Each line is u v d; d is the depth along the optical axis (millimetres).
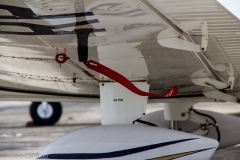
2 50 12953
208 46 12297
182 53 12711
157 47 12430
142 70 13938
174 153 13117
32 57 13219
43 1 10180
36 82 15406
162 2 10289
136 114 14422
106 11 10680
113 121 14477
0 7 10523
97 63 13508
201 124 17953
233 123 18203
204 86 15336
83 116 32875
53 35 11898
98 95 17016
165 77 14602
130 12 10742
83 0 10133
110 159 12953
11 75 14734
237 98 15867
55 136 24547
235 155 18891
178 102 17141
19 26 11445
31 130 27016
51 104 29156
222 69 13898
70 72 14328
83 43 12273
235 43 12117
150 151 13047
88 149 13094
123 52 12812
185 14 10797
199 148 13273
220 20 11016
